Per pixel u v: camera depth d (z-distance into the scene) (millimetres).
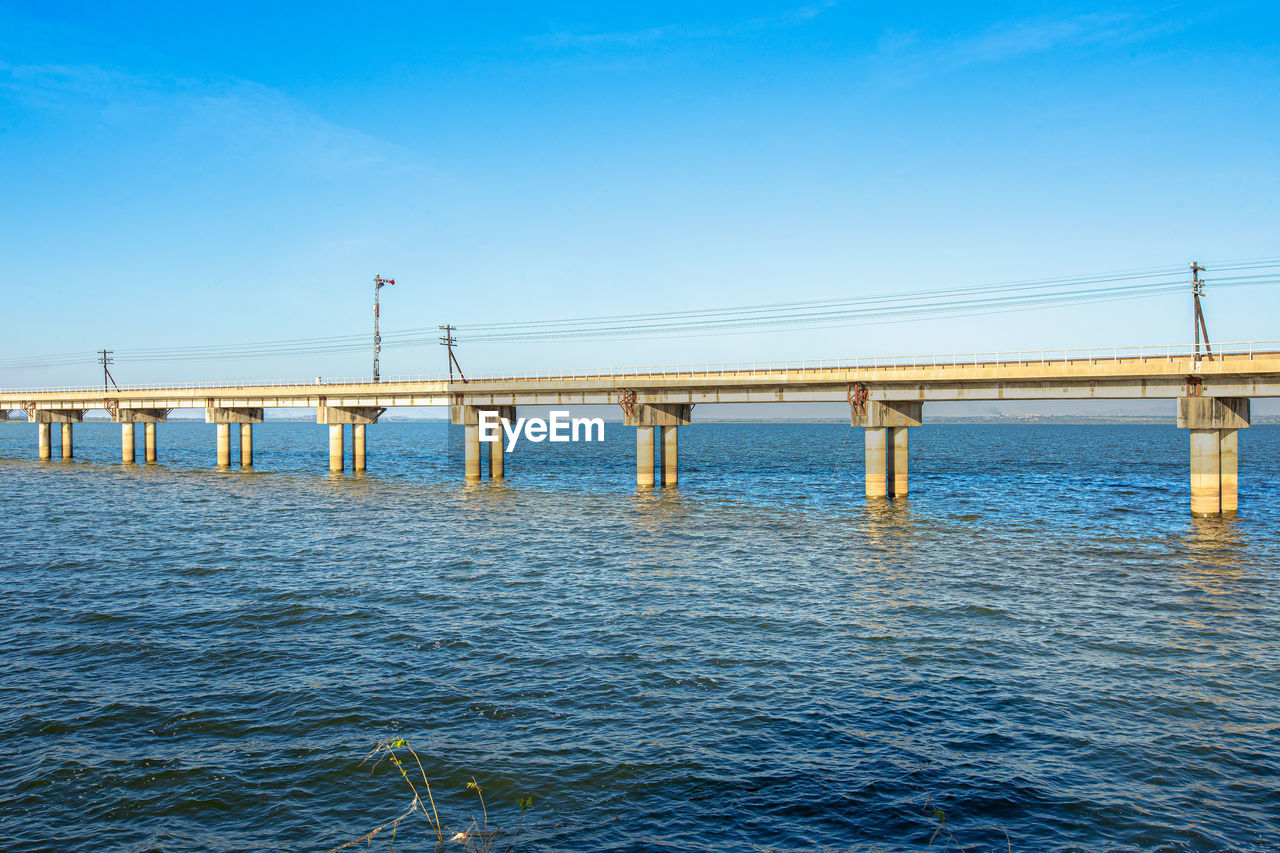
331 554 43156
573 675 23969
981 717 21000
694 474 98750
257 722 20469
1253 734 19844
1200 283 56656
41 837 15328
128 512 59719
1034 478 90750
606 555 43219
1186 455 141500
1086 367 56656
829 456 143250
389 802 16688
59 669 24266
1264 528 51625
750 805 16609
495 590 34844
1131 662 25359
